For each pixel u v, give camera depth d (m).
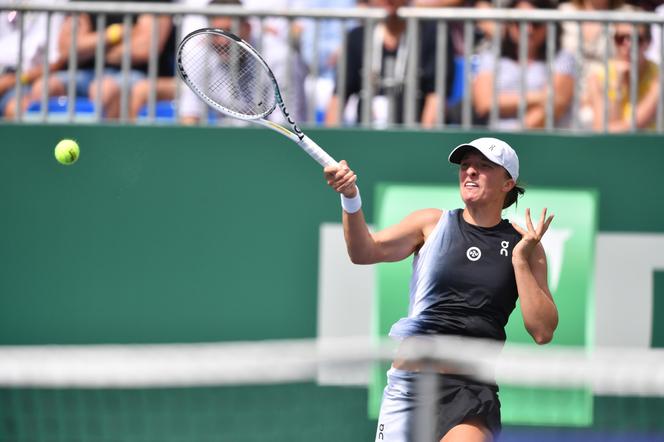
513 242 15.50
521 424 22.94
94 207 24.44
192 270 24.28
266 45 26.25
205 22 26.36
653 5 26.67
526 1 26.50
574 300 23.84
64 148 20.75
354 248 15.19
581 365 16.69
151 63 24.58
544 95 25.67
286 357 18.28
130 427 22.44
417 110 24.92
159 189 24.34
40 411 22.28
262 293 24.17
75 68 24.66
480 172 15.55
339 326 23.91
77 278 24.44
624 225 23.94
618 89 25.55
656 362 17.00
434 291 15.41
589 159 23.92
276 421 22.34
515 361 16.05
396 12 24.25
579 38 23.97
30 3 24.62
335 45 27.52
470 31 24.09
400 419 14.91
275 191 24.19
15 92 26.56
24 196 24.50
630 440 22.50
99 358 15.82
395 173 23.95
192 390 22.20
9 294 24.50
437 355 14.38
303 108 26.12
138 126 24.38
